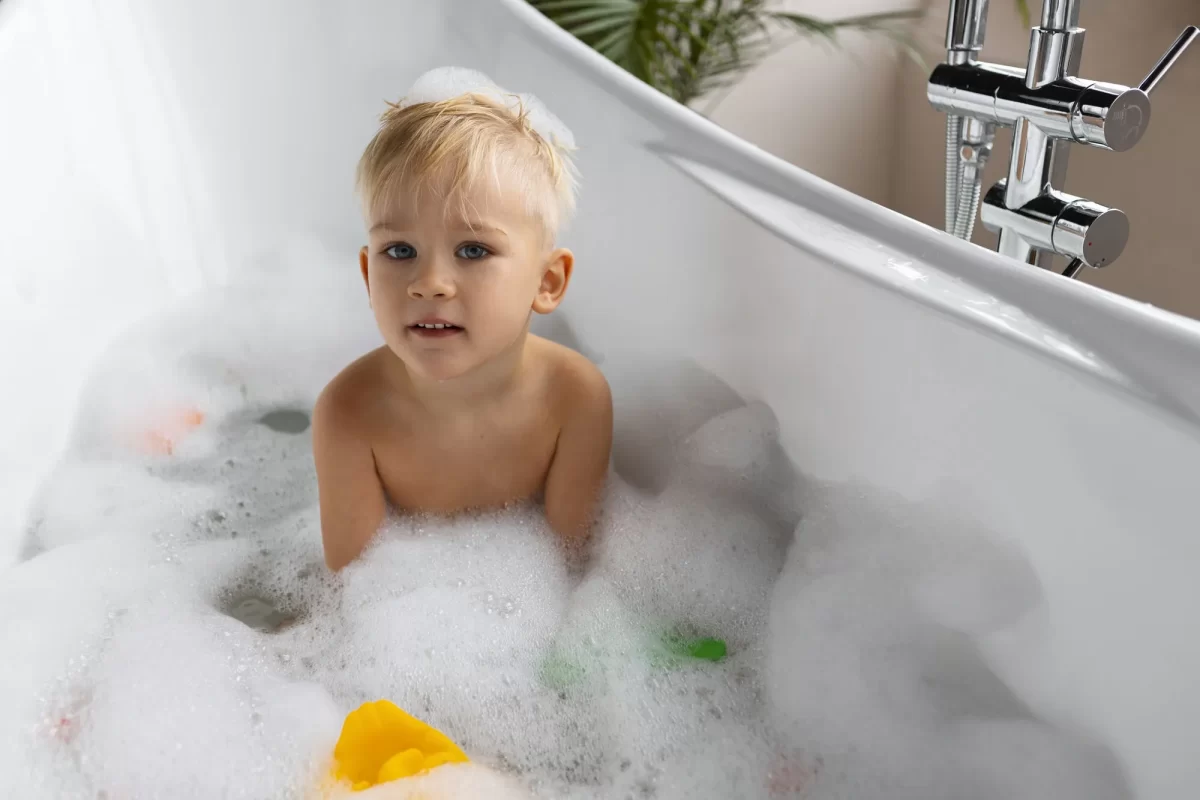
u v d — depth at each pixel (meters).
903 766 0.77
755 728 0.81
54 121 1.10
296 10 1.30
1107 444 0.63
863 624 0.84
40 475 0.97
